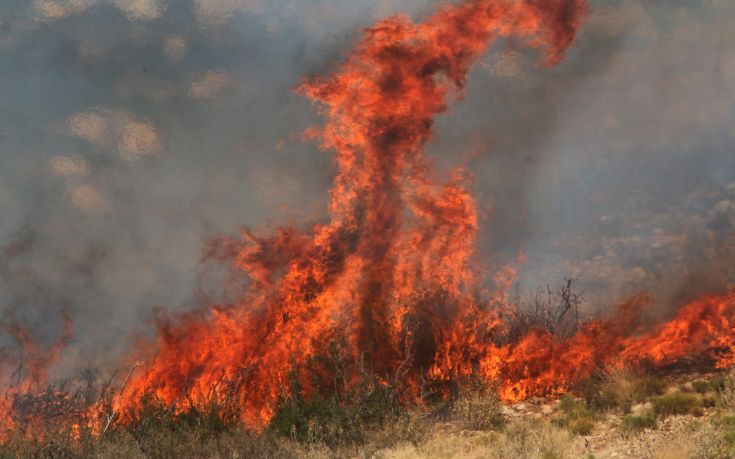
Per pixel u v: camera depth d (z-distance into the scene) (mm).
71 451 7730
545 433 7797
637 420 7742
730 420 7148
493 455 7426
